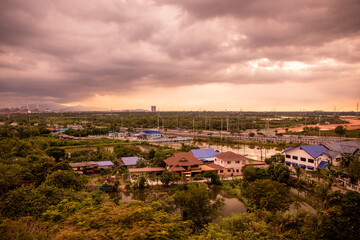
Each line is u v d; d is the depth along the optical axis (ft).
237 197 120.67
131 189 131.44
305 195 120.88
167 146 269.03
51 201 80.02
